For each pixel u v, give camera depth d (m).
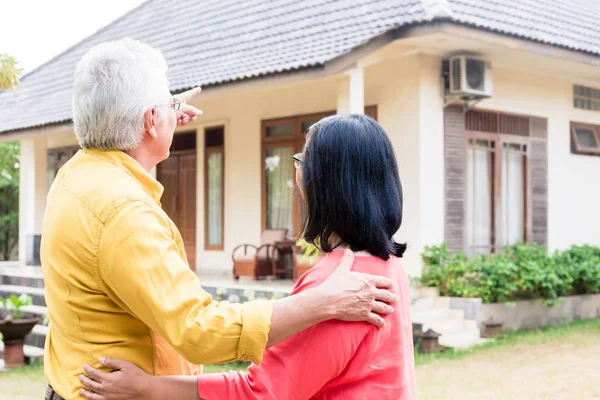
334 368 1.68
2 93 15.01
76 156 1.89
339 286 1.69
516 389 5.83
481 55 8.66
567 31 9.71
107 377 1.71
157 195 1.91
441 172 8.73
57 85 13.63
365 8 8.80
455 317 8.12
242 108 10.84
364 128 1.84
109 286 1.71
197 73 9.51
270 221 10.45
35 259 12.65
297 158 1.94
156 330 1.65
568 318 9.35
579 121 10.88
